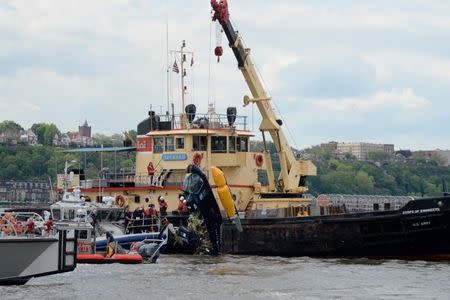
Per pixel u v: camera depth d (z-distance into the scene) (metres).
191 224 102.62
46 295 66.50
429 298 67.62
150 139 114.81
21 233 74.56
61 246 71.12
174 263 91.31
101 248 95.19
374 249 95.81
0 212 78.62
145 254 91.69
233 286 72.94
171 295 67.88
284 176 111.31
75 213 93.50
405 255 95.88
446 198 93.56
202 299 66.06
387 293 69.81
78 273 80.75
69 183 118.38
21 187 195.25
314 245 97.75
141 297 66.69
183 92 116.94
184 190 102.88
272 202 109.50
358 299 66.81
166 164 112.00
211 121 113.62
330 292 70.12
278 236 99.38
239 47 106.56
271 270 84.56
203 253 102.50
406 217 94.25
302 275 80.56
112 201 103.88
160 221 102.31
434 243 94.62
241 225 101.56
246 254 101.25
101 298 65.88
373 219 95.06
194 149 110.94
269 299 66.31
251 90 109.00
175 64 117.31
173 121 115.06
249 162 112.88
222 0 104.00
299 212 101.19
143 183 112.12
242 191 111.75
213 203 102.88
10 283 71.69
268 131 110.94
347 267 87.31
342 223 96.50
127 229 100.31
